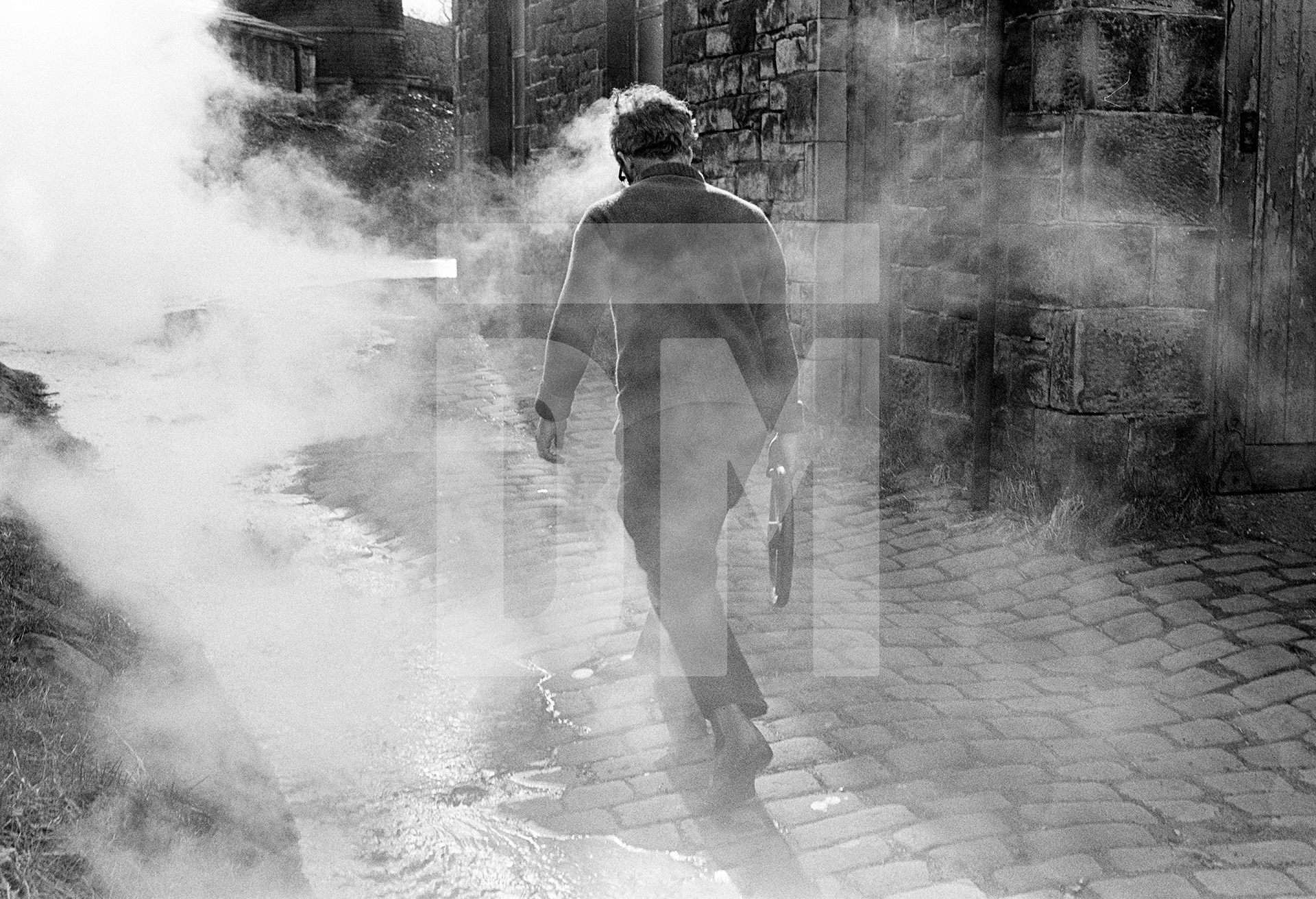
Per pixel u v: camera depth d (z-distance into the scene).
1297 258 5.46
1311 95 5.39
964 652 4.21
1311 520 5.28
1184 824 3.09
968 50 5.98
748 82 7.68
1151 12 5.10
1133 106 5.12
